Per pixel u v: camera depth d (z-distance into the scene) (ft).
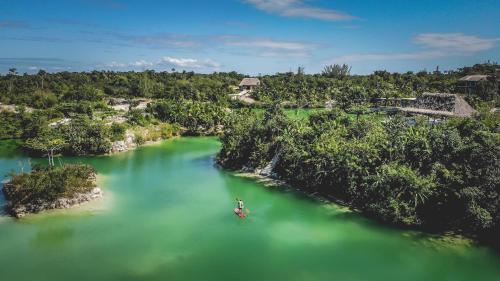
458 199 168.55
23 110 419.13
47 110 421.59
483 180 165.89
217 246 157.69
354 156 201.16
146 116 399.65
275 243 160.25
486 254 150.92
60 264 143.23
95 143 312.29
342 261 146.61
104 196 212.02
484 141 179.22
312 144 231.71
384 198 179.83
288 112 477.77
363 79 655.35
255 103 541.75
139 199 209.05
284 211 193.47
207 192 221.87
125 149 330.95
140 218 183.83
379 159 196.85
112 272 138.51
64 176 202.69
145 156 310.04
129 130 354.13
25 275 135.95
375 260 147.33
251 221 181.68
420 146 191.11
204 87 614.75
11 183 201.16
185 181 242.58
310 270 140.56
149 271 139.23
